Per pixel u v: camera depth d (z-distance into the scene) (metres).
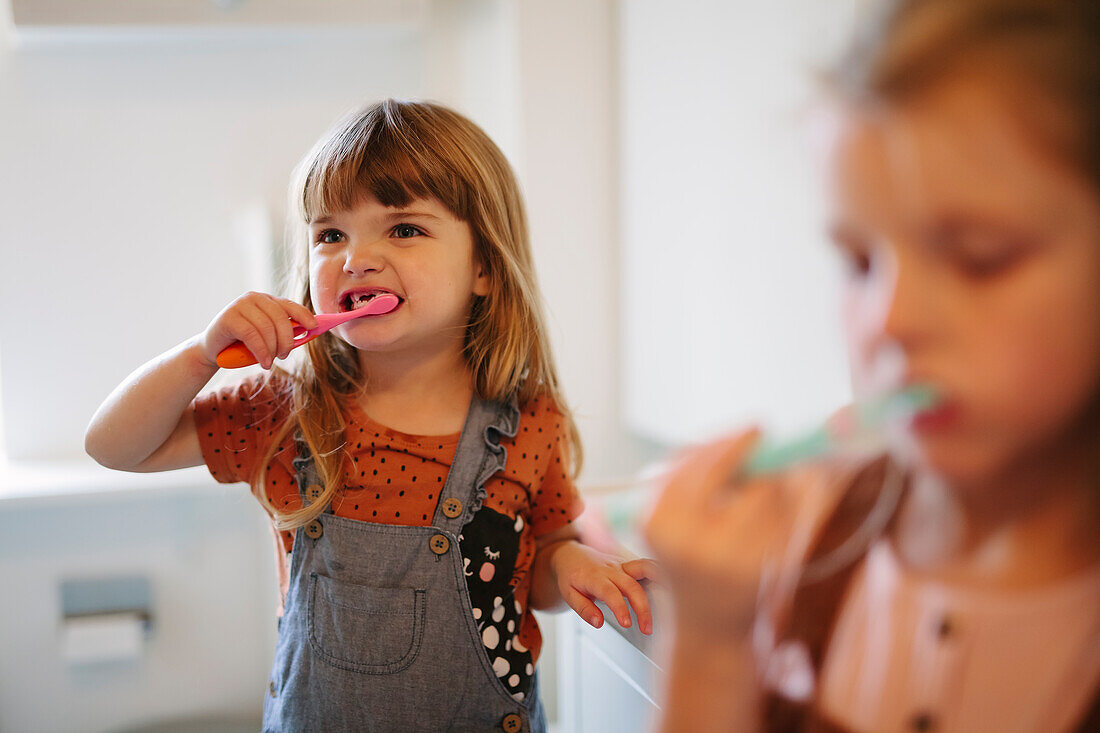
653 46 1.15
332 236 0.76
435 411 0.80
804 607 0.37
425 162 0.75
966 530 0.32
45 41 1.38
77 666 1.48
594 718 0.86
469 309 0.83
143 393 0.73
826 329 0.49
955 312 0.31
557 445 0.85
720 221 0.89
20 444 1.47
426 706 0.74
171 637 1.51
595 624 0.73
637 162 1.23
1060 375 0.29
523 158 1.33
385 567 0.75
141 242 1.49
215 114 1.49
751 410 0.62
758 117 0.76
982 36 0.30
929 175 0.31
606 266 1.36
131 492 1.33
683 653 0.41
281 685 0.76
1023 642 0.30
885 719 0.34
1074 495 0.29
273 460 0.80
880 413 0.34
